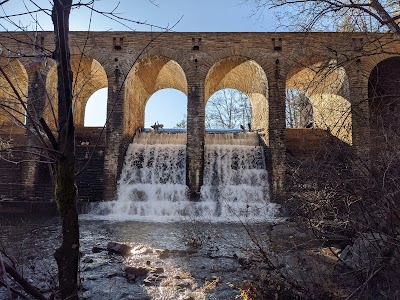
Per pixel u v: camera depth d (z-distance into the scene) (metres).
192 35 15.95
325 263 5.55
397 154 3.96
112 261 6.65
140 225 11.14
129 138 17.08
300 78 18.09
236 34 15.91
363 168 4.25
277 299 4.35
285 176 14.64
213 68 16.88
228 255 7.08
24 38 13.21
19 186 14.40
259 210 13.02
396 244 3.64
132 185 14.71
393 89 6.13
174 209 13.34
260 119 18.97
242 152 16.16
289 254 6.55
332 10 4.82
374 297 3.89
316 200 4.97
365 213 4.34
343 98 15.57
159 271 5.99
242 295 4.78
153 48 15.97
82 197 14.83
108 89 15.76
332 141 5.07
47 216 12.33
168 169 15.67
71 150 2.56
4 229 8.88
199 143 15.18
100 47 15.95
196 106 15.52
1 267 1.89
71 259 2.56
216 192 14.48
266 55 15.78
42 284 4.80
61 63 2.51
